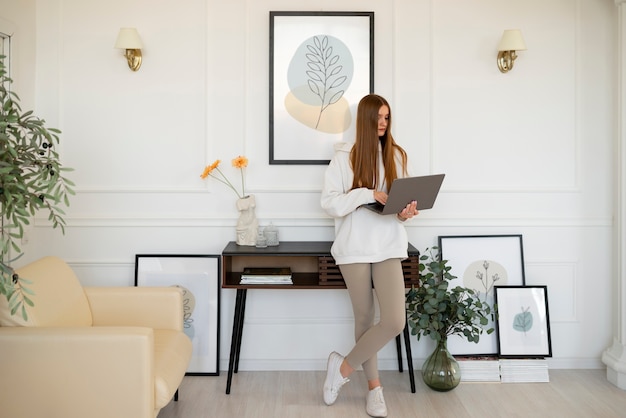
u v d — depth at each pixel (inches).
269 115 147.5
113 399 96.3
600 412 126.7
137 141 148.6
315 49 147.0
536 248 152.3
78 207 149.1
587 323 153.0
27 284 103.8
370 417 124.5
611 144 150.8
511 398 134.4
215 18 147.4
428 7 148.2
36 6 146.6
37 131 98.9
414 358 152.1
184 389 138.8
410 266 133.0
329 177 128.6
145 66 147.6
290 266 149.3
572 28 149.4
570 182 151.4
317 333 151.6
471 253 150.6
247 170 149.3
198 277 147.9
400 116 149.3
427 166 150.3
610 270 152.6
